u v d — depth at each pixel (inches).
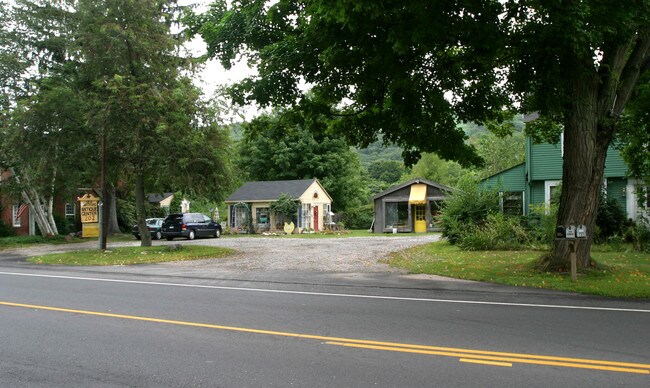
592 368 210.7
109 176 934.4
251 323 302.4
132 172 887.7
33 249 1038.4
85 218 1316.4
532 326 289.3
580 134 482.0
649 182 739.4
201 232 1304.1
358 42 438.0
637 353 232.8
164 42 845.2
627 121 626.8
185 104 810.2
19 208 1449.3
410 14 396.5
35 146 900.6
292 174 1923.0
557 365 215.0
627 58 563.2
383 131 601.9
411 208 1462.8
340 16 368.8
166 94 810.2
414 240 1061.1
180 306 362.0
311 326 292.8
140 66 825.5
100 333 279.3
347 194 2006.6
